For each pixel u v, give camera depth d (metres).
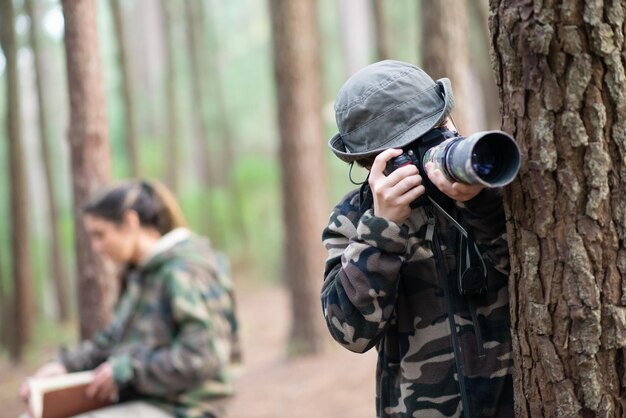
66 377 2.64
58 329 10.56
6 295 8.92
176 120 15.02
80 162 4.60
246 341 9.67
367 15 15.80
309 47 7.72
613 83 1.43
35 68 10.27
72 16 4.51
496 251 1.57
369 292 1.48
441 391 1.56
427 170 1.42
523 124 1.49
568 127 1.44
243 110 22.95
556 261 1.47
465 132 5.21
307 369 7.26
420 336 1.58
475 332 1.55
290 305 7.84
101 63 4.64
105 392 2.62
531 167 1.48
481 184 1.29
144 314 2.72
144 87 19.45
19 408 6.87
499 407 1.58
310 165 7.71
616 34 1.42
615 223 1.45
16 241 8.62
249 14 24.09
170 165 15.05
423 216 1.57
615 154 1.45
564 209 1.46
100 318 4.61
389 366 1.64
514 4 1.47
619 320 1.45
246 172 17.28
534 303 1.50
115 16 10.29
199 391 2.69
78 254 4.65
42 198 16.81
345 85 1.59
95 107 4.60
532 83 1.47
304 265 7.70
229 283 2.84
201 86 15.26
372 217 1.49
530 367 1.52
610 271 1.45
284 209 7.79
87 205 2.80
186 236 2.81
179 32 19.22
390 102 1.53
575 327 1.47
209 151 15.52
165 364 2.60
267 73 23.05
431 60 5.18
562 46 1.43
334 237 1.64
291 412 6.08
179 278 2.66
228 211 16.16
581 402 1.48
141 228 2.79
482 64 9.21
